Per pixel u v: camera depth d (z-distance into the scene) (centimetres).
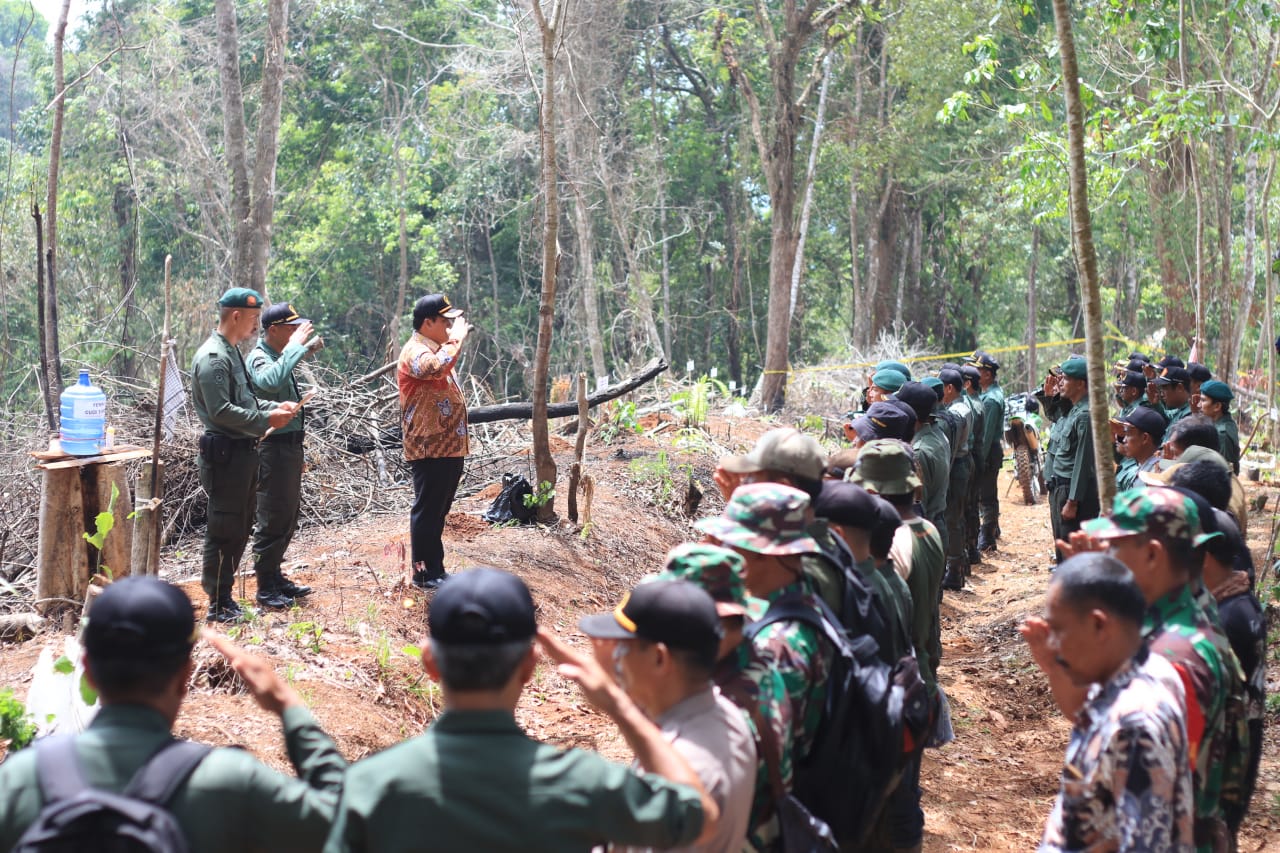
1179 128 1468
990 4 2992
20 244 2427
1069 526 1041
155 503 633
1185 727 292
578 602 891
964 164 3562
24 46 3953
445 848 233
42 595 689
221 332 670
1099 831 285
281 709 277
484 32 3575
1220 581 402
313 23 3950
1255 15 1878
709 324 4472
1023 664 898
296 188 4053
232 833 239
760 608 334
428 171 4112
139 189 3256
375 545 938
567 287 4003
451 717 245
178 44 3594
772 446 392
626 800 239
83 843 218
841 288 4616
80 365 1506
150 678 244
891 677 346
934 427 875
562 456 1370
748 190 4228
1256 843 564
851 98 3831
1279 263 1525
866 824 332
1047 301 4519
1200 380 1146
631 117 4028
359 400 1238
